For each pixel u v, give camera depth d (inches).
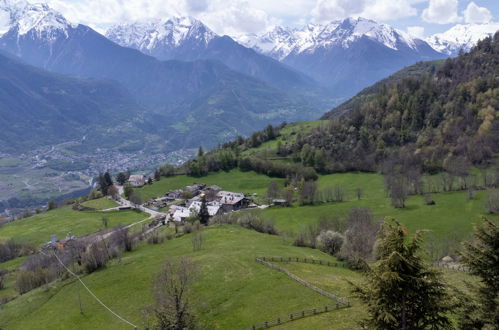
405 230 1283.2
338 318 2203.5
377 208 6053.2
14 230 7480.3
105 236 6082.7
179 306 2306.8
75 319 2878.9
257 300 2669.8
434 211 5433.1
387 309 1258.6
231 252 3794.3
